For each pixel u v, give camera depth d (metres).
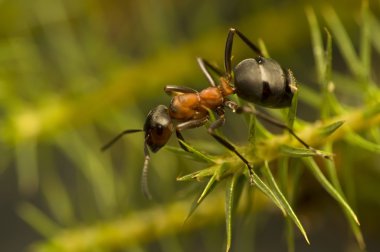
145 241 0.07
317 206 0.07
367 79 0.06
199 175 0.06
